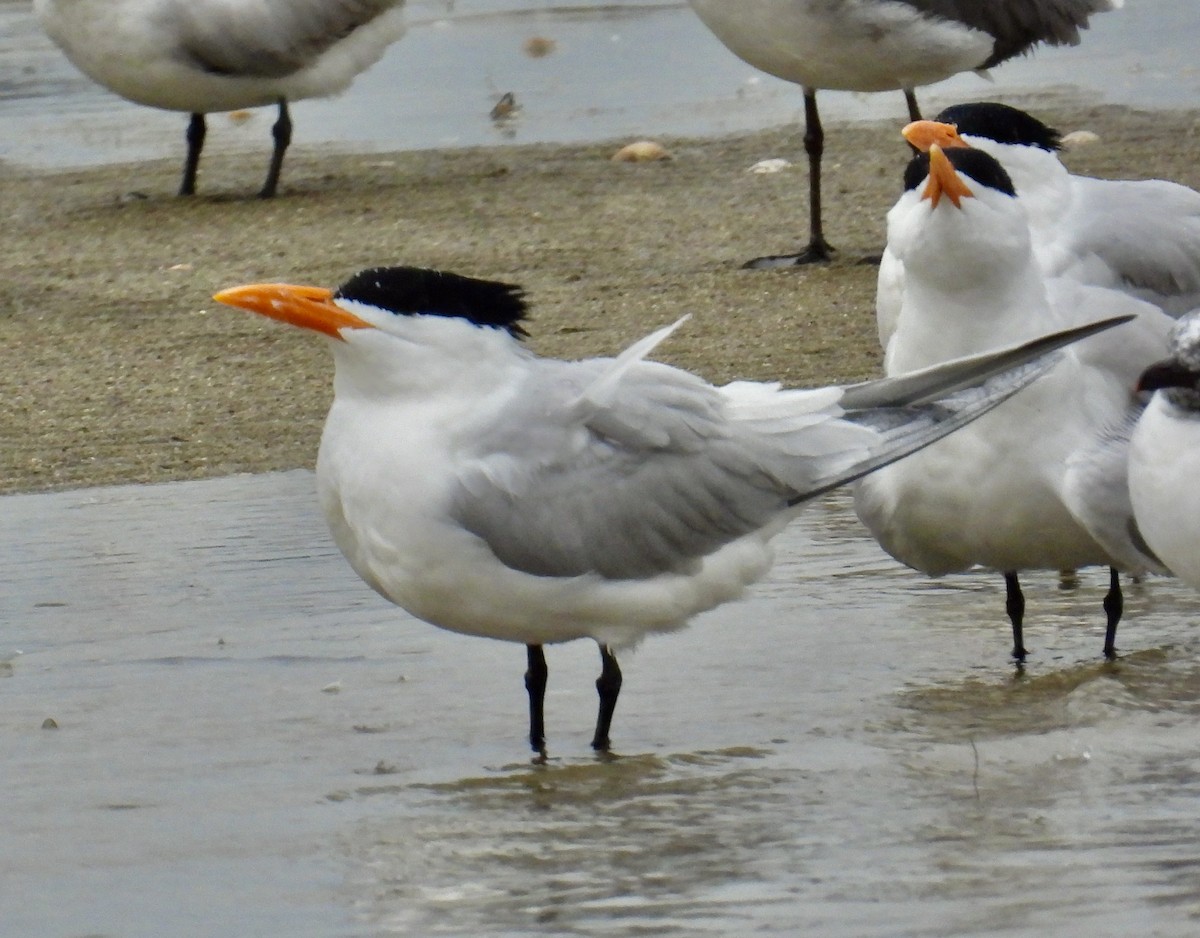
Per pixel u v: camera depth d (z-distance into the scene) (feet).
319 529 44.60
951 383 31.91
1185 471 31.58
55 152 91.86
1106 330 36.91
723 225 75.00
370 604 38.99
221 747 31.09
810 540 42.91
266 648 36.29
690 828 26.78
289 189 83.05
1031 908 23.20
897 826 26.40
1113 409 35.60
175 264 71.67
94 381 58.34
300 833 27.12
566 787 28.89
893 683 33.63
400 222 76.54
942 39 69.10
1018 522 34.47
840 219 75.31
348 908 24.27
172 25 78.95
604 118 95.04
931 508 34.91
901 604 38.40
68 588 40.32
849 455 31.45
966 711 31.81
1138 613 37.60
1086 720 30.86
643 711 32.73
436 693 33.86
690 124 93.40
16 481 49.73
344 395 30.63
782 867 25.05
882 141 88.07
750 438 31.30
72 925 23.93
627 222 75.72
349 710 32.91
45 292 68.54
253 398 56.39
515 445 30.27
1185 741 29.48
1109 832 25.66
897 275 45.44
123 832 27.27
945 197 33.96
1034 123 45.55
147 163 89.04
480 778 29.48
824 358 58.13
